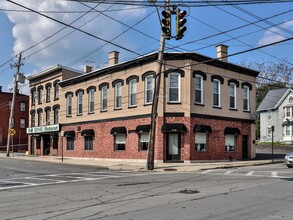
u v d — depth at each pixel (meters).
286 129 58.91
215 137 29.44
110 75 32.62
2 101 65.25
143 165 26.16
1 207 9.94
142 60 29.16
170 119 27.62
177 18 16.36
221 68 30.64
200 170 22.53
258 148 52.47
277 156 36.62
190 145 27.42
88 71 40.47
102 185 14.65
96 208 9.62
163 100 27.72
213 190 12.68
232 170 21.84
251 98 33.38
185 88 27.81
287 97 59.72
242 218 8.26
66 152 38.28
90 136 34.81
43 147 44.06
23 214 8.97
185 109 27.66
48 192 12.77
